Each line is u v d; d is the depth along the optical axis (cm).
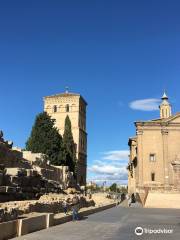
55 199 3978
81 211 4088
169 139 9319
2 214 2153
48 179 5122
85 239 2247
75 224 3169
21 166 4397
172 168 9175
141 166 9181
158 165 9194
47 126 9088
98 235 2473
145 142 9331
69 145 11881
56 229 2714
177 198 7969
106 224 3278
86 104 16625
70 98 15238
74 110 15150
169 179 9106
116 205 7600
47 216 2809
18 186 3609
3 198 3219
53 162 8856
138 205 7688
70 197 4334
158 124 9394
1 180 3300
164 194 8381
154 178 9131
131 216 4453
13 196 3409
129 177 12588
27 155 5125
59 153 9050
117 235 2509
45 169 5112
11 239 2098
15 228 2216
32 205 2981
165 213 5294
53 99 15412
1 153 3834
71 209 3984
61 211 3791
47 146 8894
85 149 16075
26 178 3888
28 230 2395
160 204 7488
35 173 4250
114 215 4509
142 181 9112
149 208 6838
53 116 15262
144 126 9406
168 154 9244
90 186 17025
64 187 6238
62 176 6338
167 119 9431
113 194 10606
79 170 14825
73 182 7250
